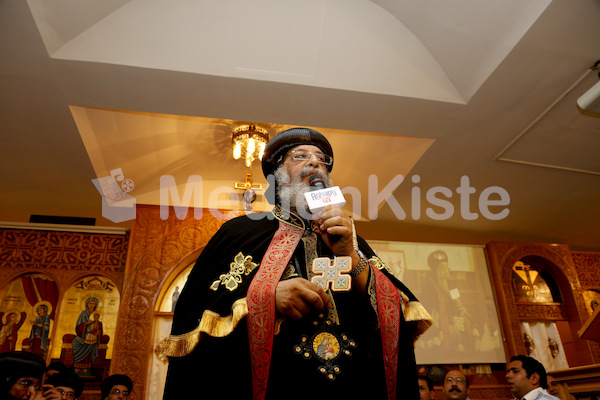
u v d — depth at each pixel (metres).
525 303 8.23
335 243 1.46
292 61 5.03
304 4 4.90
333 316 1.42
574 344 8.20
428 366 7.61
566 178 7.11
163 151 6.59
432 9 4.77
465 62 5.12
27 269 7.05
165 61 4.82
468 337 7.64
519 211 8.06
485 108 5.49
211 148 6.62
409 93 5.24
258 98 5.20
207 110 5.33
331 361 1.33
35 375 3.42
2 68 4.86
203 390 1.29
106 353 6.76
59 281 7.05
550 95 5.33
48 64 4.77
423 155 6.47
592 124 5.87
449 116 5.61
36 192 7.26
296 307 1.30
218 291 1.40
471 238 8.92
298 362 1.32
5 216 7.71
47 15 4.43
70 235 7.38
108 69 4.81
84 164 6.61
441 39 5.02
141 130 6.19
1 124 5.79
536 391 4.71
